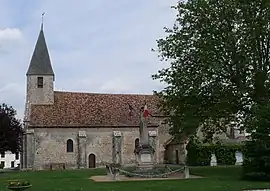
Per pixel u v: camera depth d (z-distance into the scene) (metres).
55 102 56.31
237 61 28.89
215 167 41.19
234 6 29.00
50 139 52.44
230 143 53.59
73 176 32.53
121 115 56.34
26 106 56.81
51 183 25.66
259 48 29.55
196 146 52.22
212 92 29.41
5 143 47.62
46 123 52.62
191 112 30.38
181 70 30.91
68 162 52.44
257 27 28.58
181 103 31.17
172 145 56.25
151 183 23.92
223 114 30.61
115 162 53.75
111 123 54.78
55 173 38.09
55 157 52.16
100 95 59.53
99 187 22.28
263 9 28.77
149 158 31.91
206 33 30.11
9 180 29.89
